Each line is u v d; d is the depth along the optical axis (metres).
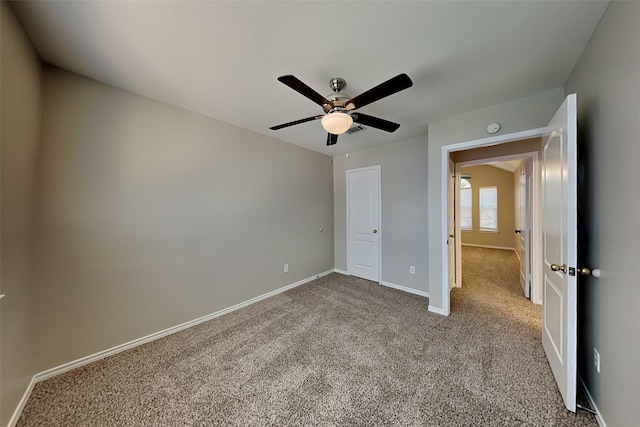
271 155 3.32
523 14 1.22
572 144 1.36
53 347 1.71
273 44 1.46
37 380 1.64
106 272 1.95
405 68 1.70
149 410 1.44
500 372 1.72
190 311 2.48
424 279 3.33
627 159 1.07
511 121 2.20
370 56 1.57
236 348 2.07
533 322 2.47
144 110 2.13
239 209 2.93
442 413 1.39
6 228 1.28
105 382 1.67
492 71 1.74
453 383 1.62
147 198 2.17
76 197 1.79
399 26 1.31
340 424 1.33
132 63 1.66
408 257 3.49
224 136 2.75
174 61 1.63
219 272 2.73
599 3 1.17
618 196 1.15
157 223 2.24
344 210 4.37
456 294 3.29
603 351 1.28
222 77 1.83
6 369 1.28
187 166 2.44
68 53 1.55
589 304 1.46
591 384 1.42
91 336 1.88
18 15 1.24
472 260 5.34
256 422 1.35
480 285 3.66
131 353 2.01
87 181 1.84
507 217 6.63
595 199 1.39
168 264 2.32
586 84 1.49
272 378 1.70
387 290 3.53
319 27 1.32
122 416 1.40
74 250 1.79
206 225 2.61
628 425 1.05
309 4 1.16
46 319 1.68
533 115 2.09
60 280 1.74
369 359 1.90
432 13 1.22
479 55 1.56
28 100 1.45
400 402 1.47
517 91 2.03
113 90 1.96
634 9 1.01
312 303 3.05
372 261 3.98
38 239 1.63
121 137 2.01
